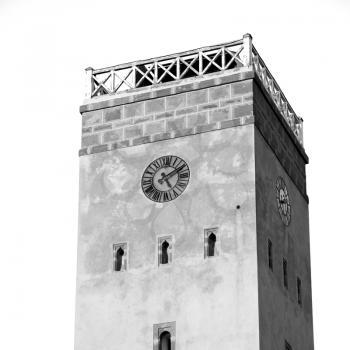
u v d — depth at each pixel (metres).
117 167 71.19
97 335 68.38
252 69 70.44
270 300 68.19
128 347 67.62
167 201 69.56
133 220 69.88
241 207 68.12
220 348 66.00
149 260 68.81
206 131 70.00
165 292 67.94
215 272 67.38
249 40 71.06
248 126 69.38
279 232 71.19
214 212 68.50
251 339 65.69
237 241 67.56
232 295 66.75
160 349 67.19
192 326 66.88
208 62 73.62
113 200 70.62
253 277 66.69
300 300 73.25
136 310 68.12
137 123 71.69
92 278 69.50
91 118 72.75
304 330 73.06
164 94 71.50
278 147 72.88
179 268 68.12
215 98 70.50
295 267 73.19
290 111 76.81
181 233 68.69
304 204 76.56
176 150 70.25
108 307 68.69
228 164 69.06
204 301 67.06
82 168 71.88
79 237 70.56
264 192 69.62
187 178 69.56
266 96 71.69
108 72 73.44
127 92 72.50
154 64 72.62
